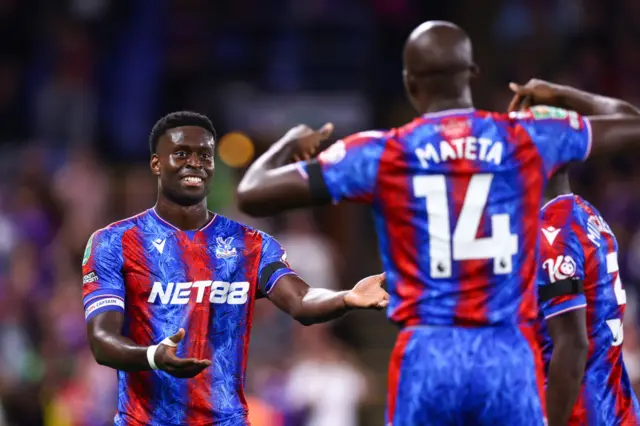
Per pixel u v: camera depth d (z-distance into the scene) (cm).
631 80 5638
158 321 1727
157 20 5788
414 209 1521
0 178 5200
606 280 1761
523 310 1523
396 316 1536
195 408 1716
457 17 5753
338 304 1627
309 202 1550
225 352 1745
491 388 1499
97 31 5734
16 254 4669
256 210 1558
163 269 1738
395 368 1533
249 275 1767
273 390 3897
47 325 4353
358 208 5403
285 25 5744
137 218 1773
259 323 4050
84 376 3944
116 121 5650
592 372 1766
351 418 3900
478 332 1506
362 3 5716
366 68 5647
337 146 1552
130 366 1608
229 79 5762
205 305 1739
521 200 1527
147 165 5509
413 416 1516
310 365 3919
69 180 5088
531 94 1733
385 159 1528
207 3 5816
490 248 1509
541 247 1691
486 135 1532
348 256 5300
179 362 1549
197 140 1758
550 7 5775
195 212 1775
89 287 1712
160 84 5775
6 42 5641
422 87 1559
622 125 1580
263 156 1625
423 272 1519
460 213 1513
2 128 5512
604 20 5738
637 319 4366
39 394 3828
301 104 5491
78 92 5544
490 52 5709
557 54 5709
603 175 5059
